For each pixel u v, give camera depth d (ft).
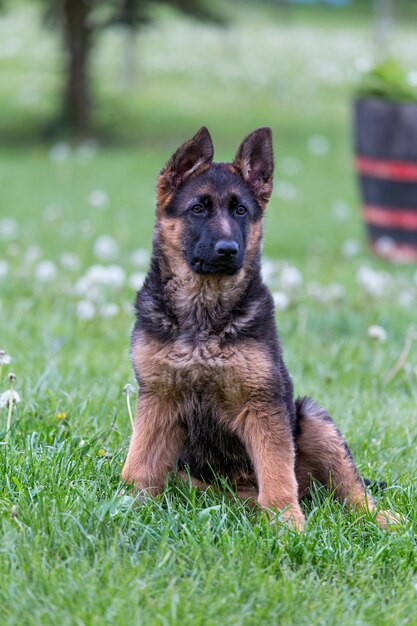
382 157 50.72
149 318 19.57
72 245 51.16
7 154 91.86
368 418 24.73
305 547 16.92
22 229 55.62
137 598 14.80
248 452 19.39
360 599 15.64
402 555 17.21
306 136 104.22
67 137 99.55
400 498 19.98
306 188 78.69
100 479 19.33
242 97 124.57
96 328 32.81
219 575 15.74
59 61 118.11
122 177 80.02
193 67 140.15
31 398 23.71
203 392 19.39
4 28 161.79
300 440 20.25
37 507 17.19
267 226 62.03
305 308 35.70
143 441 19.60
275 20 188.75
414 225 51.03
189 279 19.43
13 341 29.96
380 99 51.19
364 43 164.04
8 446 20.18
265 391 18.88
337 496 20.08
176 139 101.45
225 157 86.12
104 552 16.19
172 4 92.63
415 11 203.21
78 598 14.83
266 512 18.17
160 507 18.10
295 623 14.87
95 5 95.20
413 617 15.16
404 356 28.19
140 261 43.91
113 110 102.37
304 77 137.59
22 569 15.46
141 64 139.03
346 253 51.47
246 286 19.53
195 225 19.95
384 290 40.01
